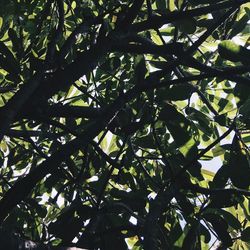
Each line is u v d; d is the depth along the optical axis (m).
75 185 3.79
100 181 3.69
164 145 3.53
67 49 2.98
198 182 3.36
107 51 2.99
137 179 3.67
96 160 3.73
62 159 2.72
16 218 3.78
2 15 3.99
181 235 3.08
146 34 3.97
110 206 2.92
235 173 2.96
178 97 3.21
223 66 3.77
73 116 3.05
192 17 3.20
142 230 2.61
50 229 2.90
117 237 2.91
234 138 3.04
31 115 2.96
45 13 3.67
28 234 3.77
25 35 4.07
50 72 3.16
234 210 3.53
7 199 2.57
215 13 3.49
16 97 2.61
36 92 2.92
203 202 3.12
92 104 3.99
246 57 2.87
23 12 4.00
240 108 3.16
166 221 3.21
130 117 3.28
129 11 3.00
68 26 4.20
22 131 3.16
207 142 3.73
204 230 3.05
